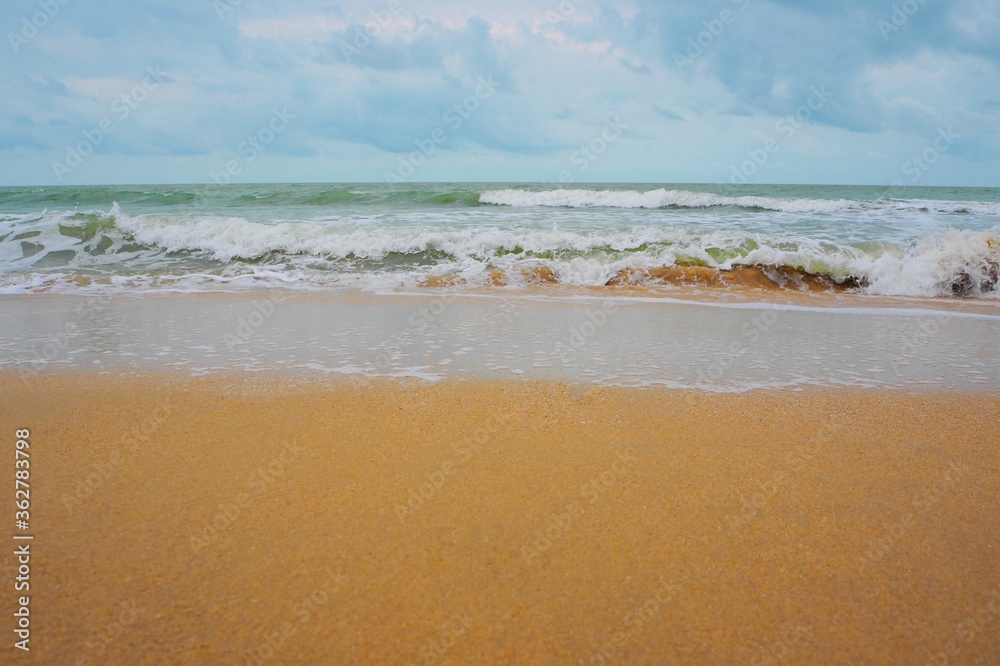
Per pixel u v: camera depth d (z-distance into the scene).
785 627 2.36
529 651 2.24
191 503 3.18
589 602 2.48
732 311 8.12
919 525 3.01
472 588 2.55
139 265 11.25
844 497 3.26
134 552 2.78
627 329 7.03
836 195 36.88
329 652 2.23
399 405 4.53
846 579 2.62
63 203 22.77
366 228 13.10
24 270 10.84
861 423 4.24
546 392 4.82
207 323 7.28
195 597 2.49
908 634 2.33
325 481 3.40
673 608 2.45
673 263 10.69
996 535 2.94
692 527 2.98
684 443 3.89
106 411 4.44
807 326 7.27
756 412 4.43
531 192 22.52
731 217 17.80
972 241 10.23
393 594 2.51
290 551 2.79
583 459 3.67
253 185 50.06
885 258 10.23
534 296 9.09
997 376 5.34
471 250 11.71
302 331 6.89
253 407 4.50
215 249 12.05
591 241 11.76
